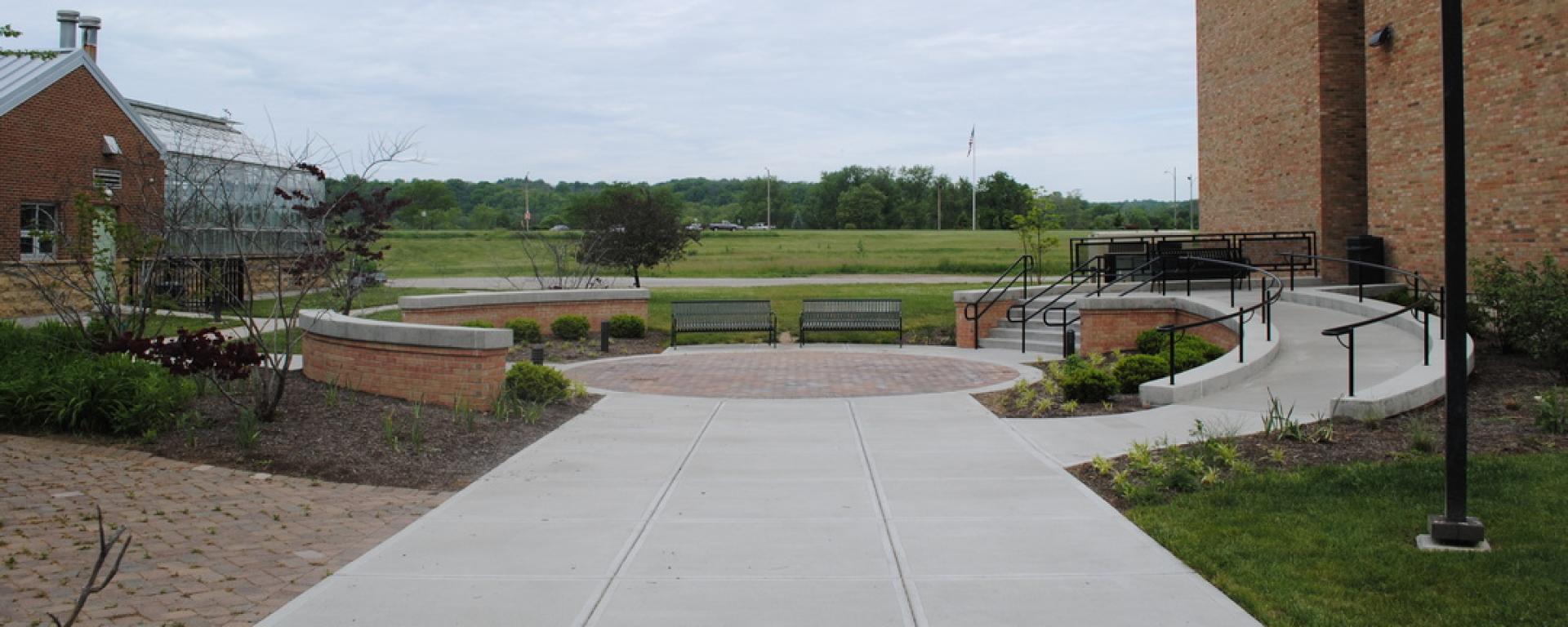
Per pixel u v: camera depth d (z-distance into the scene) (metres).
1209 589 5.49
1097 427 10.16
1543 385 10.64
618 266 33.78
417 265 54.25
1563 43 14.73
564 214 110.50
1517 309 11.59
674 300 28.83
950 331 21.31
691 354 18.53
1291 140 22.11
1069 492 7.68
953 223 140.88
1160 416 10.52
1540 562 5.55
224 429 9.59
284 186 32.03
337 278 17.27
